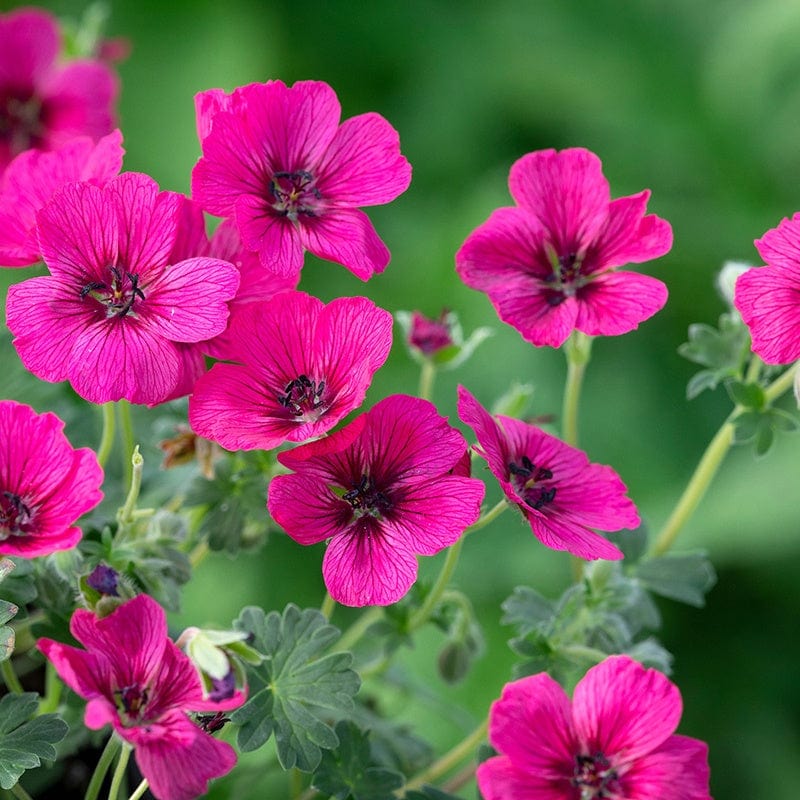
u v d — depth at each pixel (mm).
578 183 603
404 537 576
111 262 582
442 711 651
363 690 662
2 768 574
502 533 776
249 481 608
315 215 594
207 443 606
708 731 799
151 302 581
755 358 617
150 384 578
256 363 582
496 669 747
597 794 567
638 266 901
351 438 569
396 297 870
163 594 597
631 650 613
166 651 565
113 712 557
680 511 636
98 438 641
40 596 589
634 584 611
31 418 570
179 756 556
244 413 580
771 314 582
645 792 567
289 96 594
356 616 697
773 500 807
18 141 697
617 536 629
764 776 789
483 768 564
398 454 581
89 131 700
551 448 596
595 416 840
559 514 588
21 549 563
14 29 693
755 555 811
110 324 580
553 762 568
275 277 593
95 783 580
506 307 599
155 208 582
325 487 578
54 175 601
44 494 570
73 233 580
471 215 891
